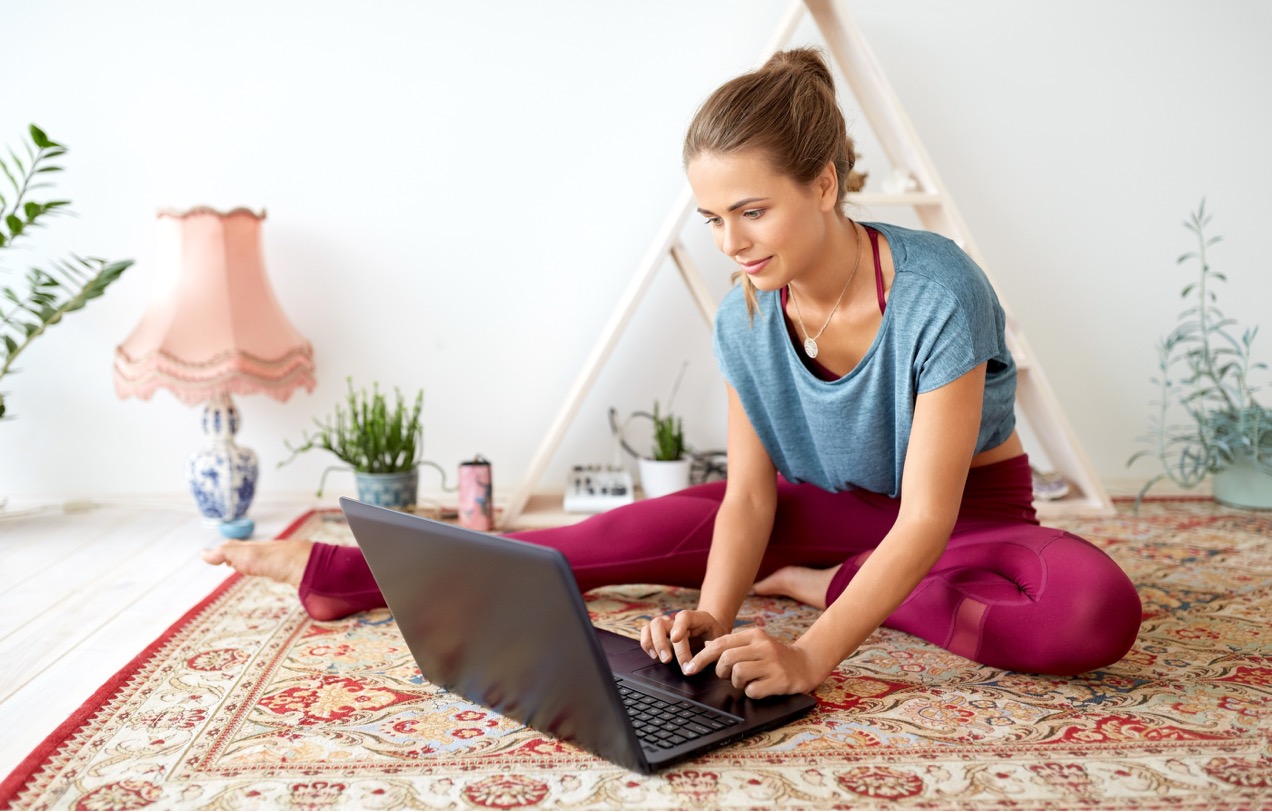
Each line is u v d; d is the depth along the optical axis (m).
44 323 2.79
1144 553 2.46
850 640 1.46
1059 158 3.20
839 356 1.62
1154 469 3.30
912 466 1.50
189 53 3.03
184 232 2.76
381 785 1.26
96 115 3.03
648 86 3.12
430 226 3.13
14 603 2.14
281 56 3.05
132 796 1.24
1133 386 3.28
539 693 1.34
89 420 3.12
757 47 3.11
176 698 1.56
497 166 3.12
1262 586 2.16
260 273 2.85
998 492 1.83
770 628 1.90
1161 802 1.21
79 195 3.05
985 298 1.51
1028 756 1.33
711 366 3.22
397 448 2.85
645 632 1.54
